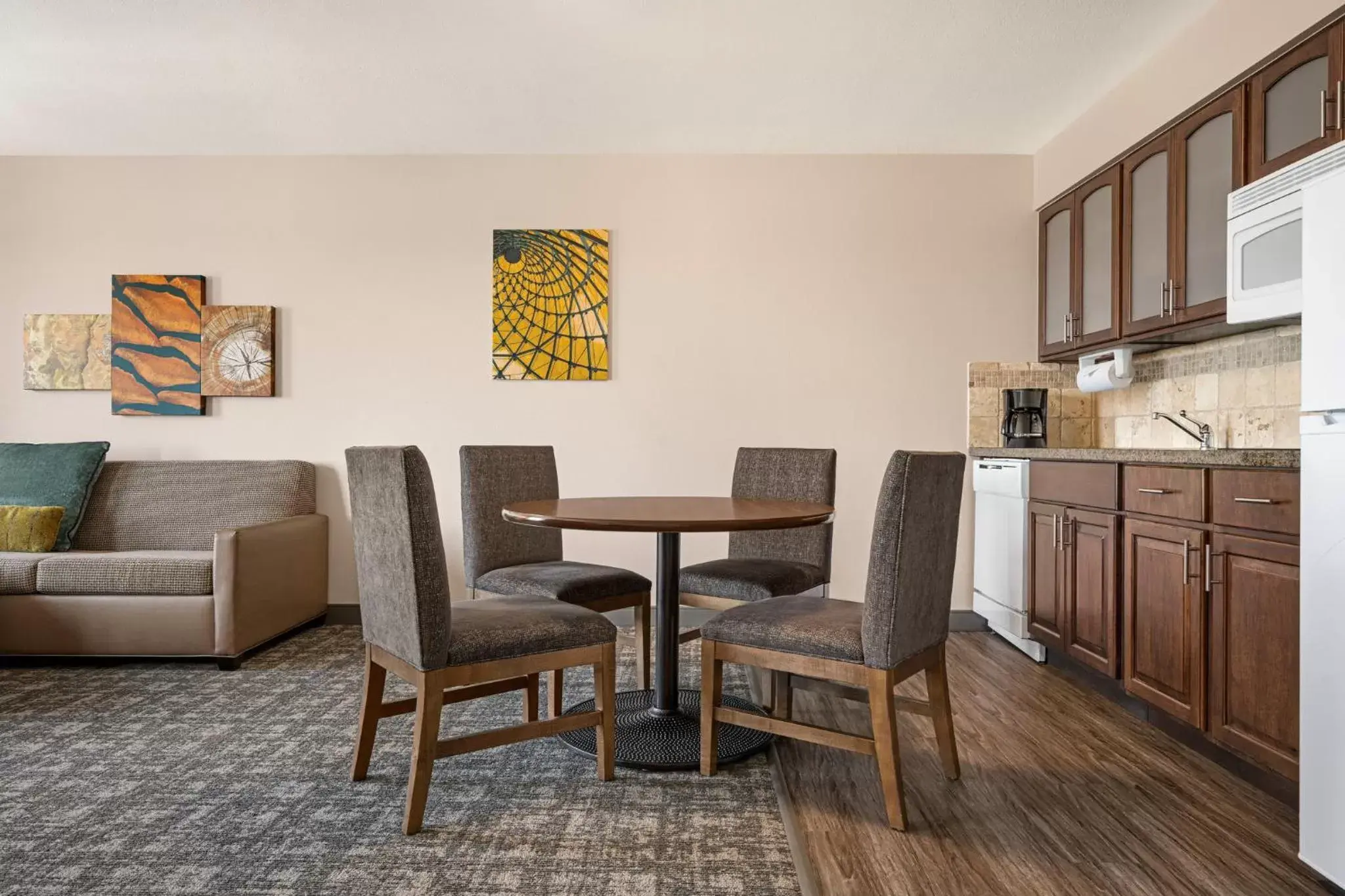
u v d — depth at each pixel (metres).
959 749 2.33
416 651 1.77
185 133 3.62
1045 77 3.03
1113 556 2.64
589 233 3.86
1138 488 2.51
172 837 1.76
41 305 3.92
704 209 3.87
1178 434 3.21
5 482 3.53
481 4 2.52
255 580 3.24
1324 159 1.77
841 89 3.13
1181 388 3.20
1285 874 1.64
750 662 2.01
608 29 2.67
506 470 2.94
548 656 1.95
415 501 1.74
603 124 3.50
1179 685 2.29
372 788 2.02
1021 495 3.31
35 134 3.62
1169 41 2.74
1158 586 2.40
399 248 3.90
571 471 3.89
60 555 3.26
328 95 3.19
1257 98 2.29
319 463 3.92
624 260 3.88
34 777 2.08
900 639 1.83
